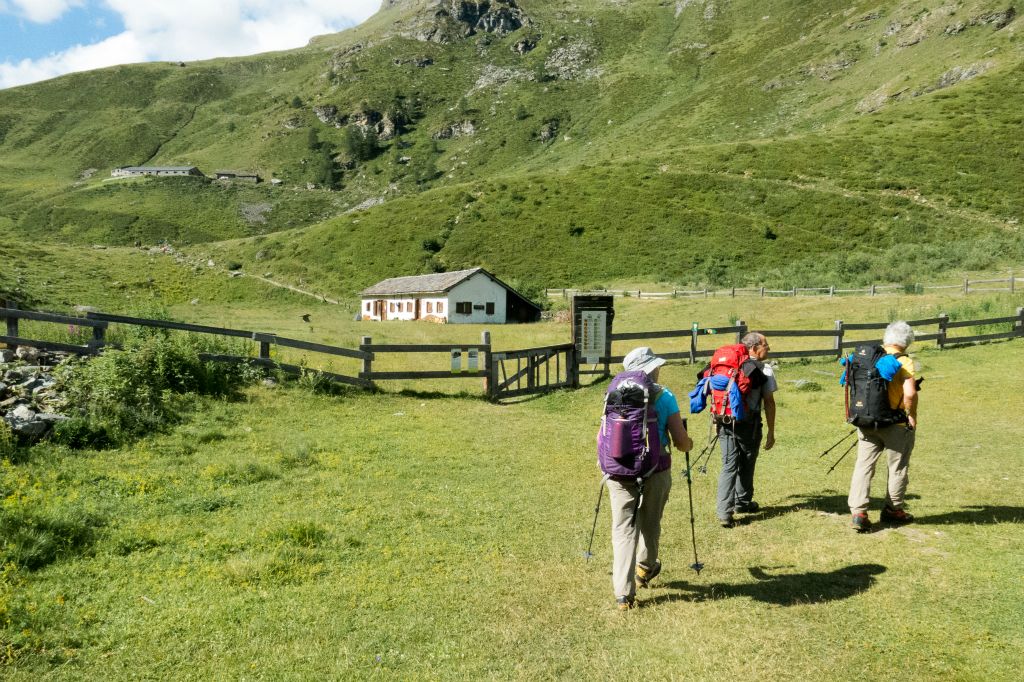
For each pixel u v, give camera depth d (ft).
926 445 30.83
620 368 64.39
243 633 14.40
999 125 252.21
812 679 12.41
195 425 32.37
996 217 194.59
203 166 548.31
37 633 13.98
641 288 179.93
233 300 203.31
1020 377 46.32
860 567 17.48
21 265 183.01
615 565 15.71
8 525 18.04
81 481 23.44
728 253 201.46
